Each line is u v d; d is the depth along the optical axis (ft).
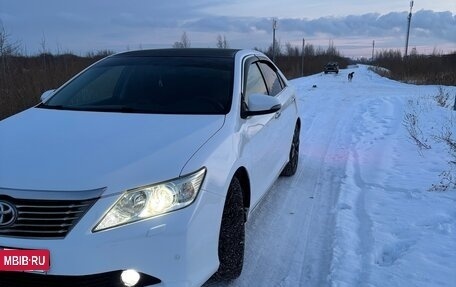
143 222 8.23
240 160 10.94
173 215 8.46
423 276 11.08
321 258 12.62
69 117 11.43
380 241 13.14
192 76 13.25
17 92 36.37
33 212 8.05
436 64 158.71
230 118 11.46
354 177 20.08
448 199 16.24
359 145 26.84
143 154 9.01
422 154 23.47
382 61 319.27
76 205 8.06
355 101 57.41
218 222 9.50
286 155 18.24
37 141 9.69
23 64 44.34
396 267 11.59
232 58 14.26
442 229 13.66
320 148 26.37
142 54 15.12
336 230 14.23
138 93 12.80
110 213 8.11
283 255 12.78
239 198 10.82
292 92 19.84
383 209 15.69
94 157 8.87
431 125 32.63
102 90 13.25
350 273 11.53
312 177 20.29
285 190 18.33
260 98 12.28
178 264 8.48
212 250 9.38
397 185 18.29
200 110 11.87
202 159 9.28
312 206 16.61
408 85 116.16
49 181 8.23
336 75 207.31
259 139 13.12
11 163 8.73
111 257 8.04
